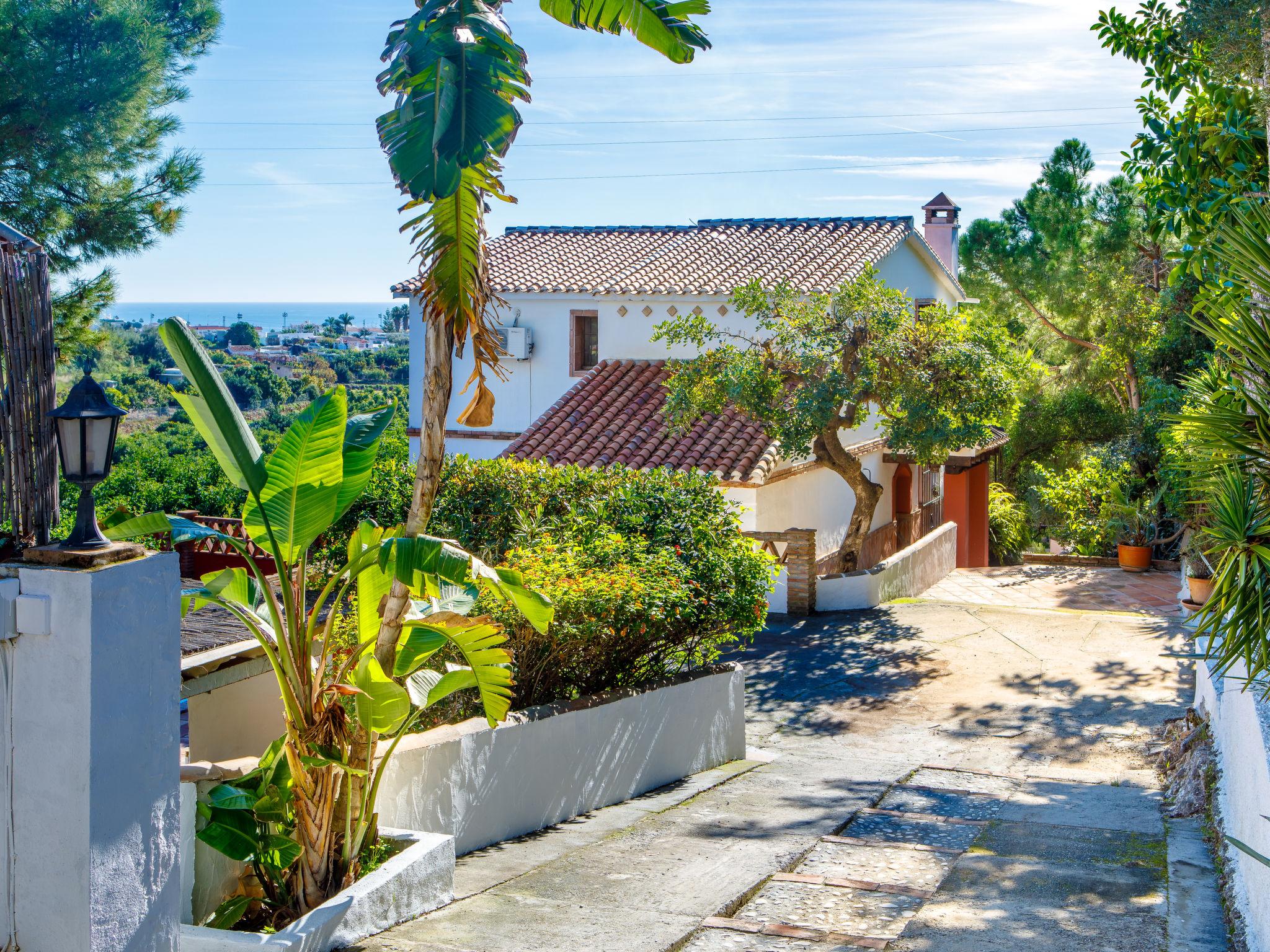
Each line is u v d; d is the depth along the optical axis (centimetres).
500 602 910
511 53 604
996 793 1009
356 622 894
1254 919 557
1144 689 1405
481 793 812
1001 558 3291
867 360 1777
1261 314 681
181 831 593
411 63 575
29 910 475
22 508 484
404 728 663
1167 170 1069
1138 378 2844
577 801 934
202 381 609
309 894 616
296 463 607
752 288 1828
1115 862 746
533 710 895
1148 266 2706
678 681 1109
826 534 2353
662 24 639
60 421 466
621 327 2372
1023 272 3059
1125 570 2367
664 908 652
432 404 638
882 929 607
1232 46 955
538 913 645
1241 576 634
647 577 1036
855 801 986
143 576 487
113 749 473
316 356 6200
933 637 1712
